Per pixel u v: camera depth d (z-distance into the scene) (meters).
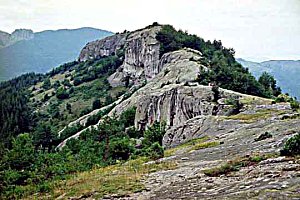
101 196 21.81
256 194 15.80
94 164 47.66
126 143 57.25
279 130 38.00
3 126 160.88
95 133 85.69
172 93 102.00
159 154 43.16
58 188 27.91
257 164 22.22
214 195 17.61
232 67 144.50
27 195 28.56
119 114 127.69
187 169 26.61
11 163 38.47
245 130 46.62
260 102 76.81
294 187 15.61
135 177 26.09
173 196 19.11
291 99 79.12
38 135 130.88
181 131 62.09
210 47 193.25
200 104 84.81
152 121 108.44
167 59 168.00
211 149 37.66
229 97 83.81
